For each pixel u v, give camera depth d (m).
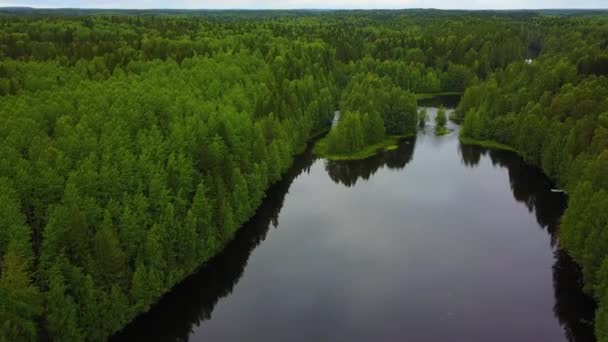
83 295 60.06
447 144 152.62
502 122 148.12
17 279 54.06
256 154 107.38
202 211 79.25
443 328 68.75
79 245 62.22
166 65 160.75
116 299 63.09
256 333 69.31
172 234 73.00
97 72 149.38
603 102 118.38
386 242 92.50
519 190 117.00
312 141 152.50
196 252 77.56
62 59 158.12
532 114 131.75
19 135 84.69
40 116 100.06
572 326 68.81
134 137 96.94
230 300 76.19
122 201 72.25
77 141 83.69
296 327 69.94
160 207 75.00
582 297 74.75
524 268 83.19
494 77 195.00
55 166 76.06
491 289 77.38
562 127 117.56
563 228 81.75
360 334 68.12
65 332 57.34
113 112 102.94
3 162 72.44
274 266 85.00
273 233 96.69
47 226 61.44
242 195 91.00
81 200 67.25
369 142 150.88
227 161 91.50
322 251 89.69
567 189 102.00
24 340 53.66
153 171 78.88
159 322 70.75
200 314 73.44
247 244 91.88
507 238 93.50
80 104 111.69
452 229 97.25
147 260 68.31
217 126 103.38
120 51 175.12
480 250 89.19
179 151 89.25
